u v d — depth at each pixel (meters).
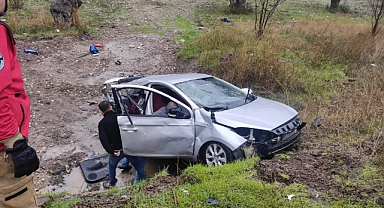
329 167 4.29
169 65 11.12
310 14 19.39
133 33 14.48
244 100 5.82
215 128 4.92
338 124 6.12
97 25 15.12
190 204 3.29
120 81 6.45
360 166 4.36
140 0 20.20
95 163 5.96
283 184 3.76
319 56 10.16
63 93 9.17
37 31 13.17
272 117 5.18
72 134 7.12
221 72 9.43
